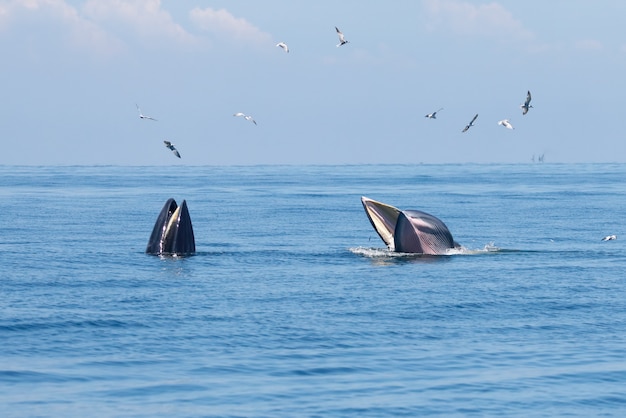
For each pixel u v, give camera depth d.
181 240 144.38
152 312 94.06
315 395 66.94
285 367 74.00
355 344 81.69
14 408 63.41
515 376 71.94
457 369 73.81
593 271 125.00
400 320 91.56
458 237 178.12
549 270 126.00
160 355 77.19
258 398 66.12
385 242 151.25
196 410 63.41
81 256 140.25
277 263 133.50
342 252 147.62
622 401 66.06
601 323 90.94
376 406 64.56
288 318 91.81
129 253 144.50
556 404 65.31
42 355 76.81
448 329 87.94
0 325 86.50
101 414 62.47
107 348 79.25
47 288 108.81
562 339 84.12
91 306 96.94
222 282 114.44
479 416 62.81
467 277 119.19
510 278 118.31
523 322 91.25
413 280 116.69
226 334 84.62
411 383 70.00
